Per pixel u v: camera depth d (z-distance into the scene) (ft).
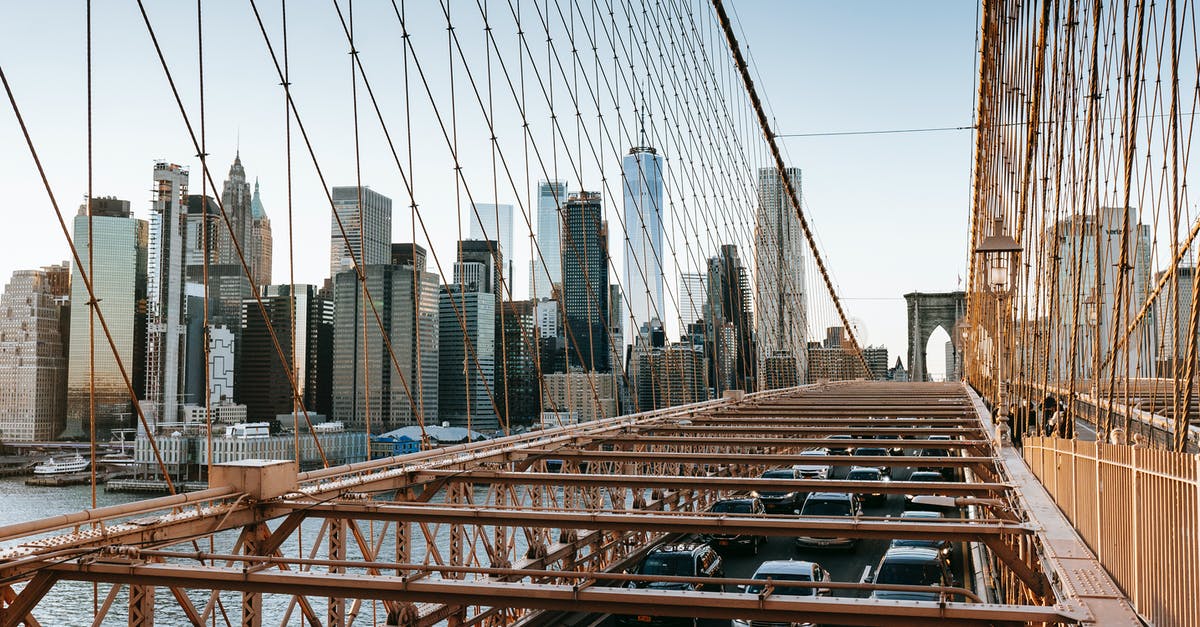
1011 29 103.55
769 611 27.14
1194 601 24.77
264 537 39.88
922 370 547.49
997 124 122.42
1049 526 42.01
